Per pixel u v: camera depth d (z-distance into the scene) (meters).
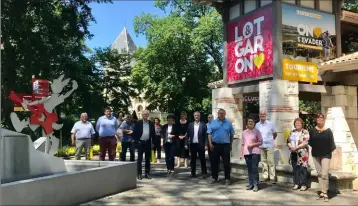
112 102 36.88
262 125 10.36
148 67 33.03
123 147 12.81
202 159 11.23
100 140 11.77
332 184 8.97
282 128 10.78
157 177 11.35
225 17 13.28
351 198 8.20
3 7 20.42
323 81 11.94
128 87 37.28
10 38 21.61
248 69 12.19
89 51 37.16
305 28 11.55
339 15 12.24
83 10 24.19
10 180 8.12
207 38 31.06
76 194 7.59
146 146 11.12
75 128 12.26
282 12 11.17
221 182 10.37
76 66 27.20
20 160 8.41
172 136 12.09
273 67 11.05
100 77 34.28
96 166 9.97
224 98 13.01
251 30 12.05
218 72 34.78
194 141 11.27
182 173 12.23
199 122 11.37
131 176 9.45
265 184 9.95
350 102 12.05
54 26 22.59
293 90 11.05
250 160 9.28
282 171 10.22
